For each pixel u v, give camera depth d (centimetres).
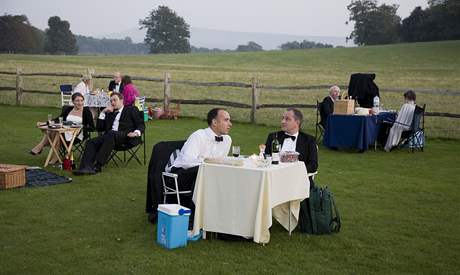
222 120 607
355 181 829
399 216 641
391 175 878
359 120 1091
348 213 651
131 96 1391
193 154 601
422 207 684
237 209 528
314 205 573
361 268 479
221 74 3866
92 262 479
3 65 4291
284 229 589
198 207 539
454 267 485
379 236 567
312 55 5906
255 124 1512
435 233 580
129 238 547
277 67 4791
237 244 536
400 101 2403
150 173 612
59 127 857
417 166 963
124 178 813
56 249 510
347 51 6103
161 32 11925
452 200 721
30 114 1628
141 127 875
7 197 686
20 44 10512
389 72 4050
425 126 1633
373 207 680
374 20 10331
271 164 552
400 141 1138
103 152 843
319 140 1261
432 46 6012
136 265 475
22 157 964
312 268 477
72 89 1730
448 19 8531
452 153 1114
